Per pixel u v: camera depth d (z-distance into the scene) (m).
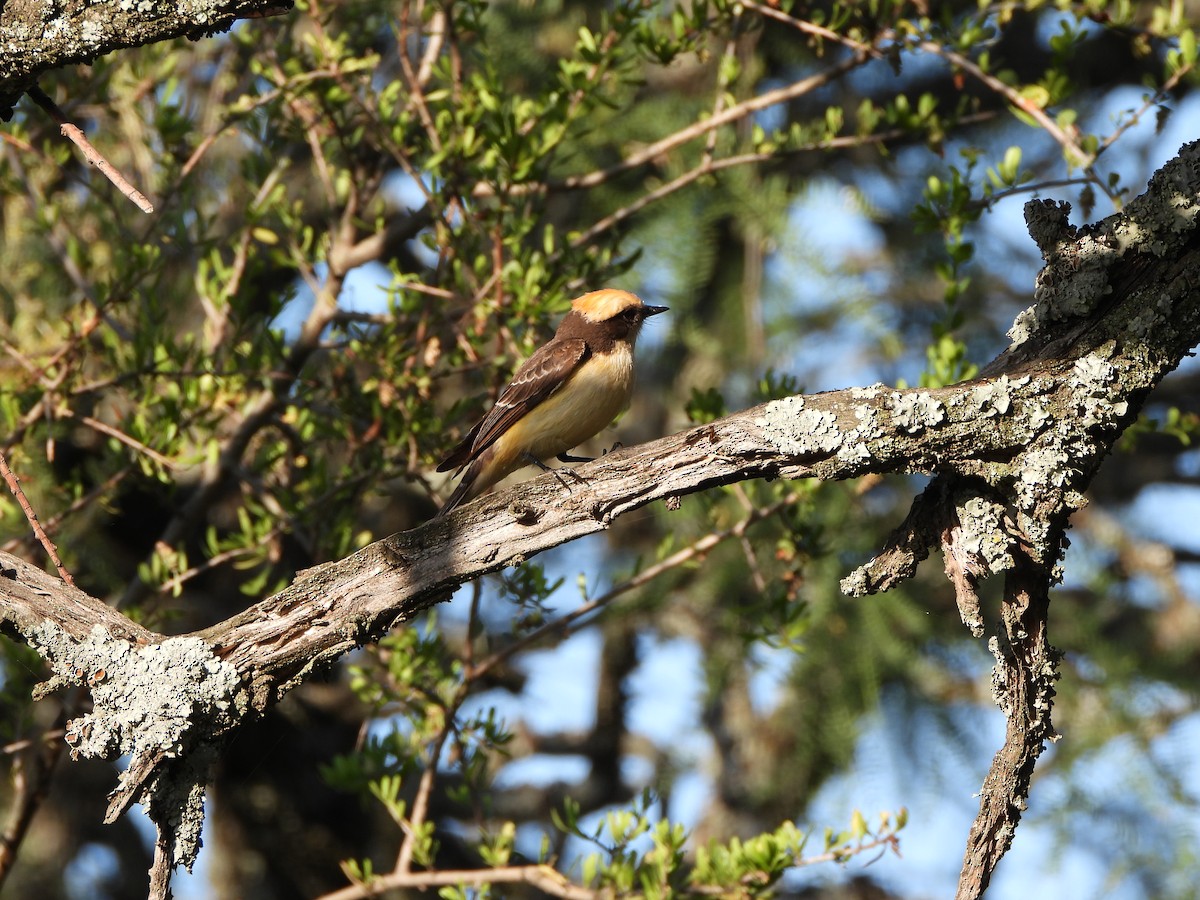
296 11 12.02
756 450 6.61
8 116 6.66
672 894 9.15
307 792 15.59
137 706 6.35
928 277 14.99
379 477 10.98
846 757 13.42
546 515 6.68
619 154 13.91
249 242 11.51
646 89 14.25
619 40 10.55
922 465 6.59
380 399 10.95
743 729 15.42
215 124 12.13
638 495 6.68
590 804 16.56
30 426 10.62
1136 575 15.16
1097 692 14.06
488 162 10.38
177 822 6.44
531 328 10.71
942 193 10.32
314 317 11.22
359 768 10.65
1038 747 6.63
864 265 14.91
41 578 6.57
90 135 13.07
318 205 14.01
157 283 11.22
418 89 10.57
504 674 15.48
